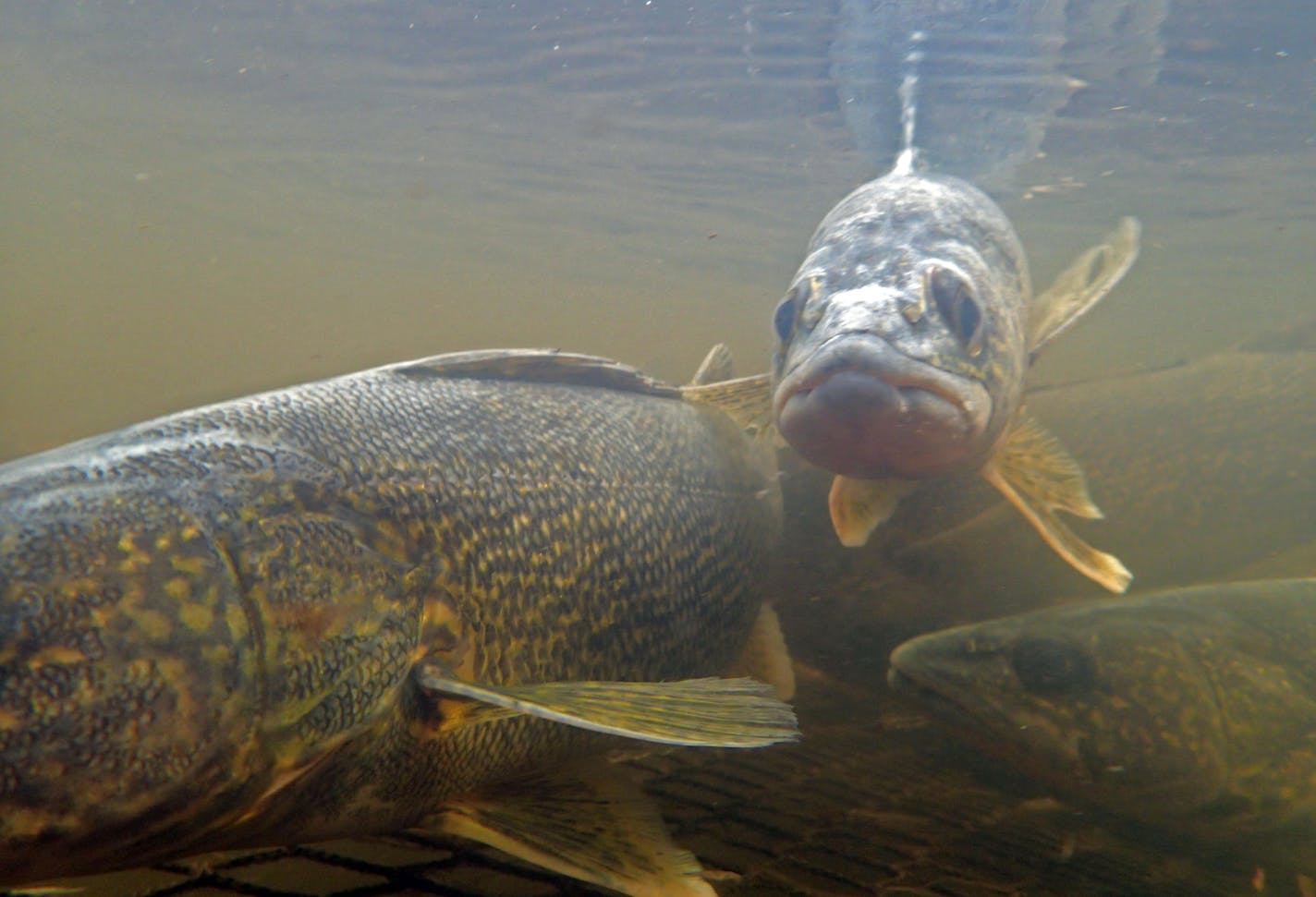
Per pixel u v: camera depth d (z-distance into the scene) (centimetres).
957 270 36
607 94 128
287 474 23
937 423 33
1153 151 125
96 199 285
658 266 274
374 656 23
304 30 120
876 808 35
